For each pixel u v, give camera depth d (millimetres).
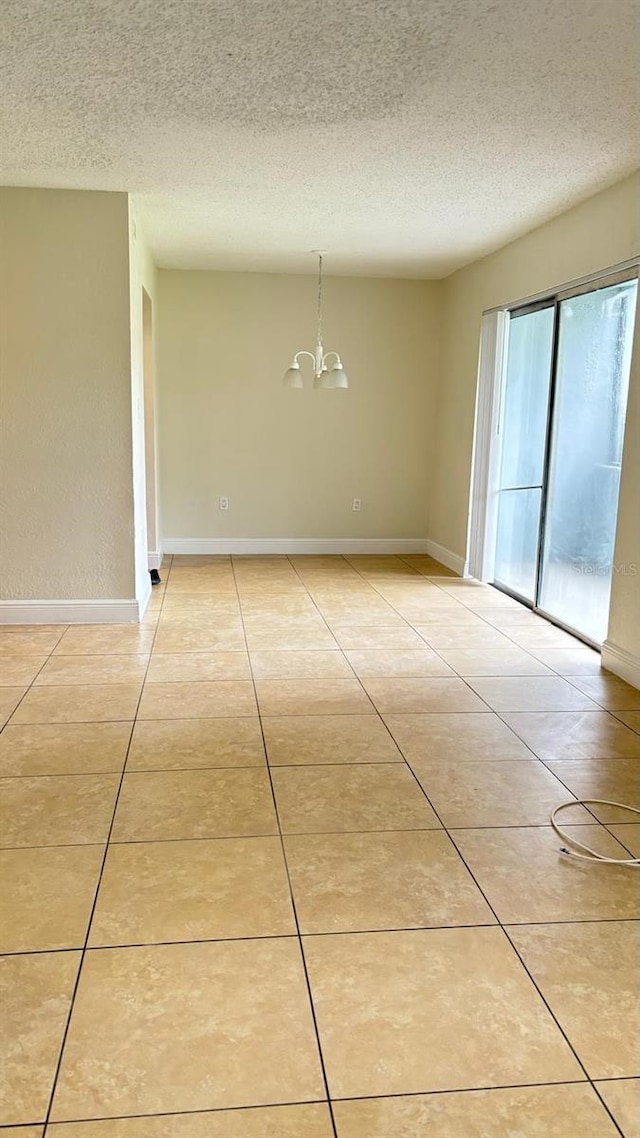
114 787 2818
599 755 3148
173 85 2949
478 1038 1734
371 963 1955
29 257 4422
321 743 3217
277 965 1939
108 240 4441
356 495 7270
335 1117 1536
